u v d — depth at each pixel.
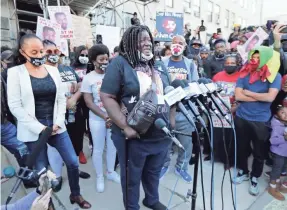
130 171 1.83
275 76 2.32
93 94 2.39
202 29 8.73
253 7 21.81
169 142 1.89
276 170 2.39
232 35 5.73
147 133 1.71
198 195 2.43
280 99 2.61
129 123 1.53
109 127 2.31
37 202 1.16
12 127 2.24
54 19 3.86
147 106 1.49
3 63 2.46
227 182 2.64
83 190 2.53
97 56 2.37
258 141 2.39
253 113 2.40
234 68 2.86
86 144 3.71
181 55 2.84
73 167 2.15
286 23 2.93
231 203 2.31
